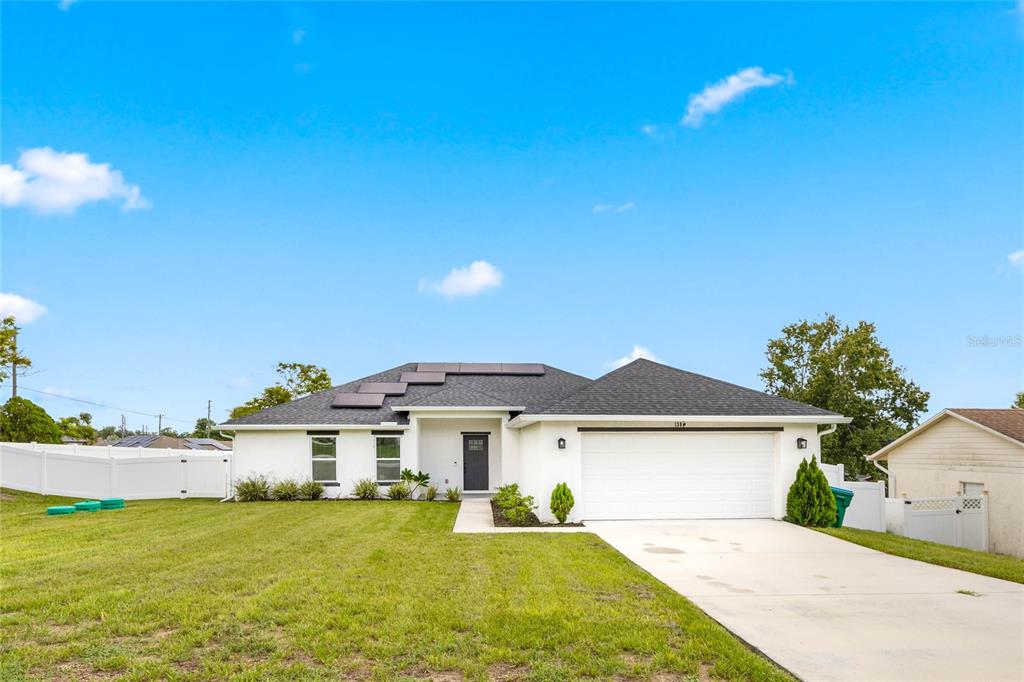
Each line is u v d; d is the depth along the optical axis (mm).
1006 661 6230
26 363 28969
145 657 6020
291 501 21578
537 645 6418
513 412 22984
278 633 6691
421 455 24156
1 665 5809
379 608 7496
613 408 15945
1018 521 20250
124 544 11977
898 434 32000
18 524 15273
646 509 15938
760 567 10477
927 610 8016
